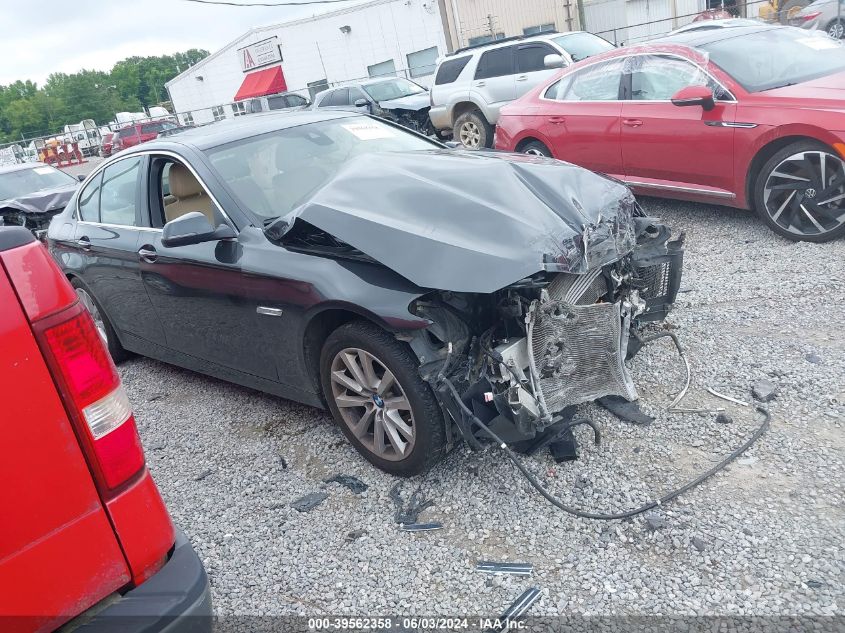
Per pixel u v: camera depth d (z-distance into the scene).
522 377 2.95
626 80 6.75
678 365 3.97
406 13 27.50
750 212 6.52
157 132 29.94
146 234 4.38
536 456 3.34
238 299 3.68
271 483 3.56
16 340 1.64
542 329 3.02
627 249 3.30
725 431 3.30
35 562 1.70
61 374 1.72
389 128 4.86
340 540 3.04
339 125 4.62
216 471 3.77
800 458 3.04
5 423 1.63
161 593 1.88
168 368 5.41
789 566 2.49
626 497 2.97
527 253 2.82
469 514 3.04
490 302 3.15
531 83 11.23
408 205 3.18
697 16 23.00
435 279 2.82
